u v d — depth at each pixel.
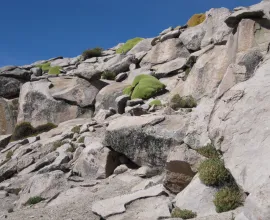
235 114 13.98
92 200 17.88
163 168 19.80
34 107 41.47
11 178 25.88
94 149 22.73
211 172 13.70
